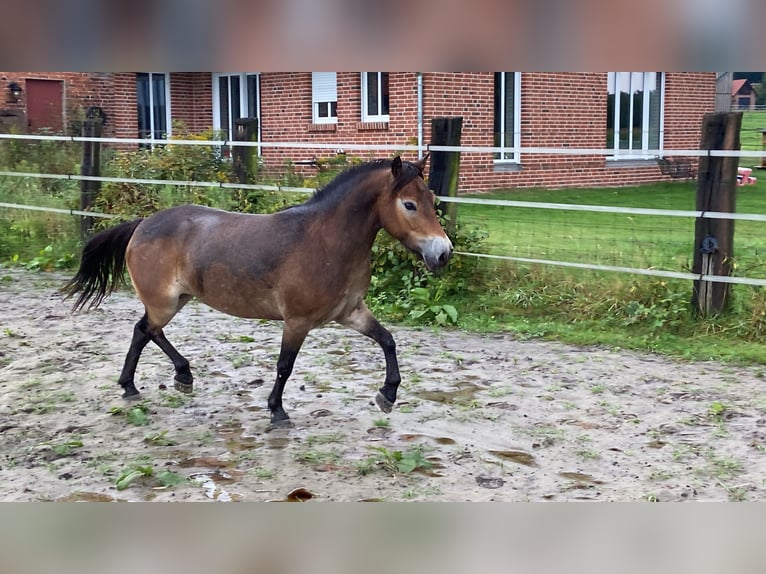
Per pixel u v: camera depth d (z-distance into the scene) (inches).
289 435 185.9
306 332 186.2
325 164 398.6
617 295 285.3
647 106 627.5
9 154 487.2
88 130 399.9
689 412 199.5
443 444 180.2
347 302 186.1
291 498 150.9
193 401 210.2
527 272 309.7
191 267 193.6
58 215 417.4
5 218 436.8
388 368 189.2
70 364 242.4
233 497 151.9
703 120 260.2
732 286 270.2
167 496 152.6
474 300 306.2
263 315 190.7
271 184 372.8
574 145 589.9
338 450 176.4
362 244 181.8
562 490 155.0
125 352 255.8
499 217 446.3
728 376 228.1
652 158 631.8
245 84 663.1
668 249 340.8
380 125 548.4
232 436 185.8
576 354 253.3
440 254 173.0
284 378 189.0
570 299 293.3
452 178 306.0
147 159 410.3
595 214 455.2
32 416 198.8
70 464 168.9
